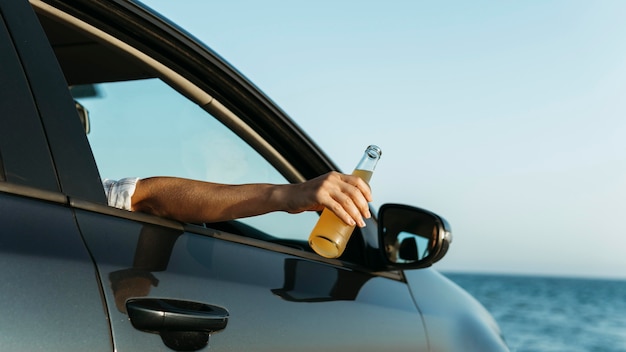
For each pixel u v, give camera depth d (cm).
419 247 234
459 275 14525
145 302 138
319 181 175
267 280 179
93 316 126
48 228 129
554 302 12588
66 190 139
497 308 10281
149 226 154
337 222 178
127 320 133
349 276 219
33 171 133
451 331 260
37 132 137
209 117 214
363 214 176
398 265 232
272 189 176
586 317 9669
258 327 163
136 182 178
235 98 215
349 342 196
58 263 125
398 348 222
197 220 175
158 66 203
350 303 209
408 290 253
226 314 155
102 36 193
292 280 189
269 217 226
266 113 221
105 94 219
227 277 165
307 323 182
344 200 174
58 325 120
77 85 227
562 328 7744
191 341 144
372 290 228
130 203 175
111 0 188
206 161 215
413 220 234
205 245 166
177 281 149
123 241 143
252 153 224
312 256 207
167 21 201
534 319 8344
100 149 211
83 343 123
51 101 143
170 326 139
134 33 196
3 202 124
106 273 133
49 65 147
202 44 208
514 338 7112
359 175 188
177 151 213
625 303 12656
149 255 147
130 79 216
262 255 184
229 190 176
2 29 139
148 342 135
